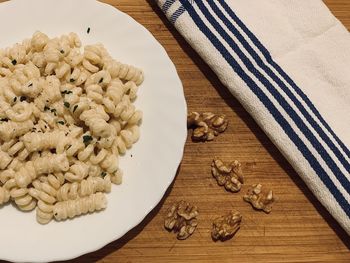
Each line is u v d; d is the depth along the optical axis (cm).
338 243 33
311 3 35
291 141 32
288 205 33
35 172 30
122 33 34
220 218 32
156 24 36
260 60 34
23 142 30
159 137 32
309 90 34
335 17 36
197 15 34
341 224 32
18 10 34
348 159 32
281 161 34
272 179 33
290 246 32
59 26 34
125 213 31
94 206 31
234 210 33
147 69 34
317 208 33
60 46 32
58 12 34
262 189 33
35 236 30
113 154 31
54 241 30
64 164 30
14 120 30
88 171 31
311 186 32
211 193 33
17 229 31
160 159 32
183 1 34
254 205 32
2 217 31
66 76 32
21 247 30
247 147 34
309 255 32
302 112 33
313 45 35
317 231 33
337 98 34
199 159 33
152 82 33
